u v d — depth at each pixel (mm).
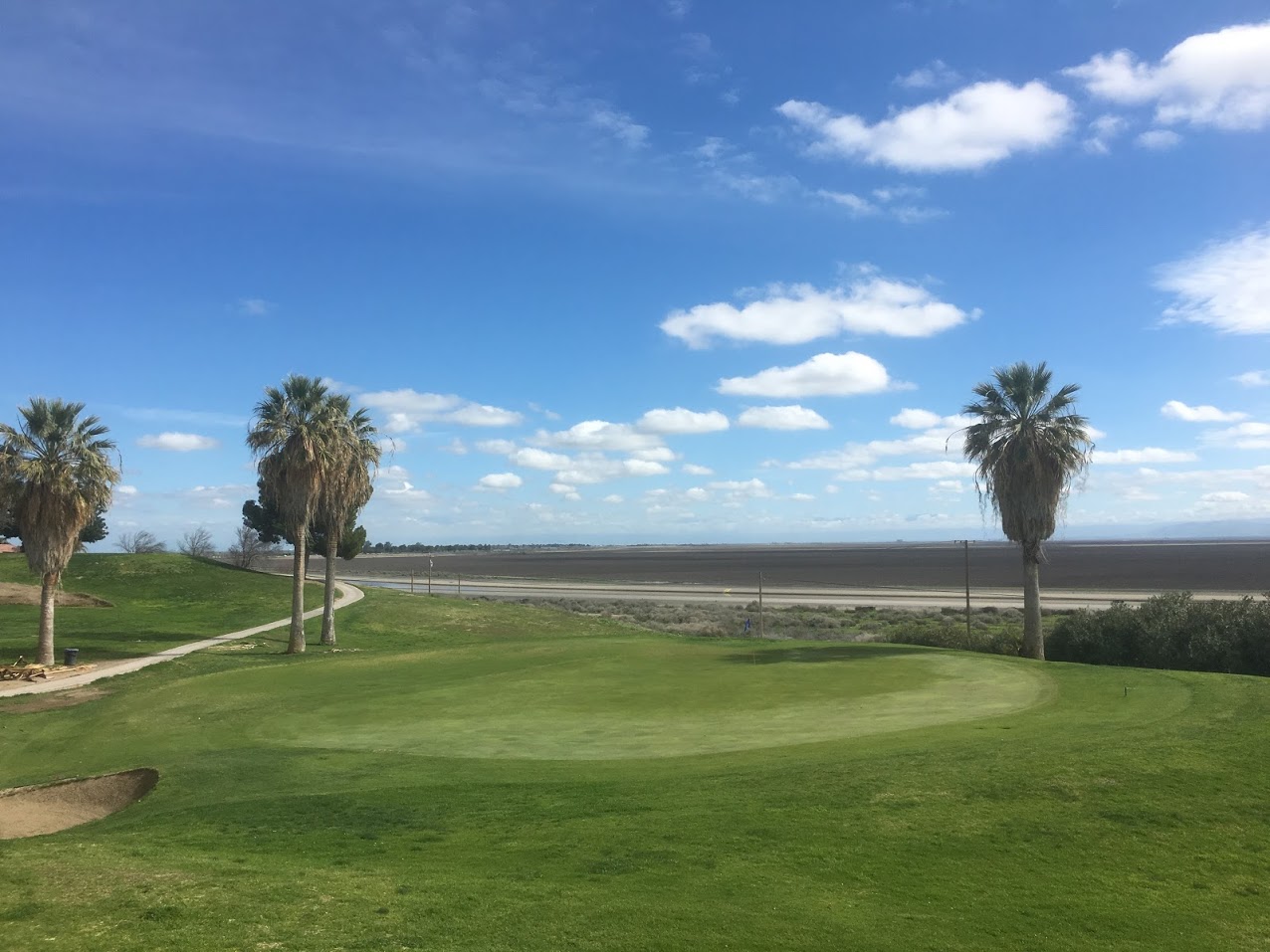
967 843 10641
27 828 14867
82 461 37312
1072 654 32500
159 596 64500
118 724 22359
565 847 10812
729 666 28984
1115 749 14336
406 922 8172
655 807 12492
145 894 8867
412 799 13664
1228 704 18172
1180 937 8359
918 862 10055
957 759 14188
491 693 24766
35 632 47906
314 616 57969
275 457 42250
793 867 9906
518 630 56500
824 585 121125
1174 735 15281
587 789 13844
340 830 12047
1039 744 15047
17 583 64188
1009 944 8133
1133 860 10125
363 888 9188
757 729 18906
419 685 26688
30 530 36250
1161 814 11461
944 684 23906
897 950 7930
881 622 63500
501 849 10875
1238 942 8266
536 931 8039
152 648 43312
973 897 9148
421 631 54625
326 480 43094
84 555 73562
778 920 8461
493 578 150500
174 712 23453
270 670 30750
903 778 13188
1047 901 9078
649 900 8906
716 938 8016
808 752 15961
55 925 7961
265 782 15758
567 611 74125
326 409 43406
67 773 17828
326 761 17172
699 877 9617
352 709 23047
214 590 66812
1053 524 33281
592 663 30531
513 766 16141
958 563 192125
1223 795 12078
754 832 11133
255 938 7688
